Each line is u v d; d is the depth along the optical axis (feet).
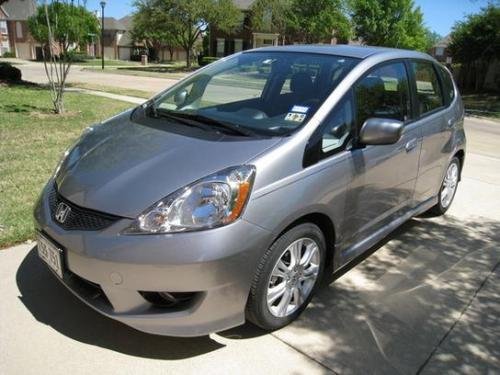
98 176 9.20
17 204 14.93
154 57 246.27
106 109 35.70
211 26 146.82
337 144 10.34
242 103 11.34
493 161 27.20
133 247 8.07
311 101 10.60
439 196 16.40
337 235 10.68
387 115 12.20
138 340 9.46
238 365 8.97
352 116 10.86
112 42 255.29
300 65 11.98
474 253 14.35
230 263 8.36
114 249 8.13
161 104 12.52
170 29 135.44
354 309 10.98
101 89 54.90
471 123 52.60
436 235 15.53
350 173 10.50
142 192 8.50
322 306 11.02
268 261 9.04
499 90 93.30
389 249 14.30
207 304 8.44
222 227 8.26
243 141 9.55
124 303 8.41
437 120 14.56
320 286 11.87
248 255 8.57
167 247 8.04
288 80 11.56
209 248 8.14
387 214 12.69
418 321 10.71
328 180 9.89
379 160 11.50
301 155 9.46
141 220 8.18
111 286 8.32
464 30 96.58
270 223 8.79
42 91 47.65
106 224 8.36
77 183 9.25
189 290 8.25
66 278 8.93
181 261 8.04
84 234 8.45
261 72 12.37
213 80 13.07
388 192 12.34
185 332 8.54
